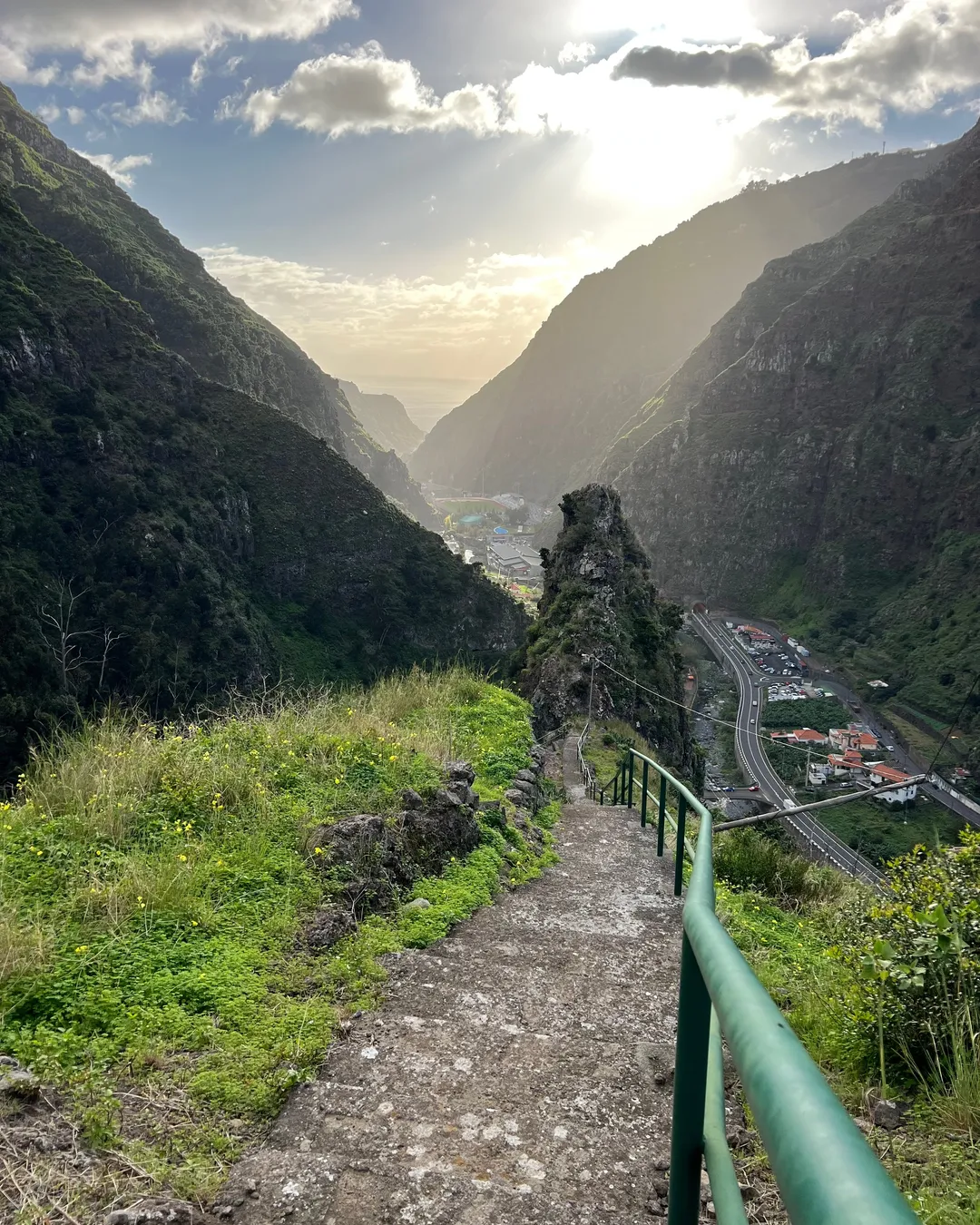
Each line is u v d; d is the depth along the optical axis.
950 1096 3.05
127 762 5.93
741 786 65.25
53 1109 2.74
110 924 4.02
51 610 56.69
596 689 30.08
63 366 73.81
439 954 4.75
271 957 4.12
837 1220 0.49
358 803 6.01
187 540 72.00
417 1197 2.59
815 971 4.98
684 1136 1.41
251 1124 2.92
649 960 5.00
